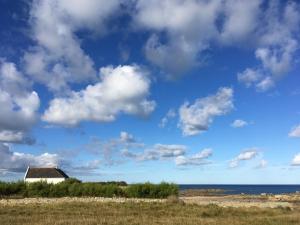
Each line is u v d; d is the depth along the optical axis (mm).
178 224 28094
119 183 80000
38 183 67000
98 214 34031
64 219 29781
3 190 64750
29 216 31594
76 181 74250
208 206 45812
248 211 39500
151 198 65562
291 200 83062
